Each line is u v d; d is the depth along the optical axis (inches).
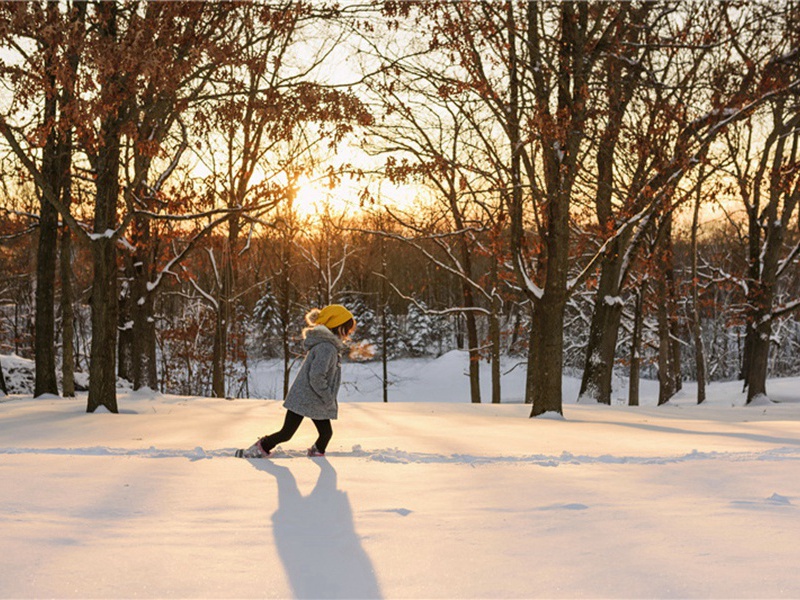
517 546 153.9
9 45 491.5
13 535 154.7
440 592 125.8
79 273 1716.3
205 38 561.6
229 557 145.9
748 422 626.8
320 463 276.8
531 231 1053.8
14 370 1088.2
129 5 593.6
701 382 1273.4
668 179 784.3
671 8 830.5
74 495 203.0
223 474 246.1
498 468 266.8
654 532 163.5
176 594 123.3
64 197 844.6
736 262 1637.6
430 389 2336.4
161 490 214.8
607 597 121.3
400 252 2349.9
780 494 212.7
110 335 644.1
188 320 1675.7
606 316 951.6
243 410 697.6
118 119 622.2
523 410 802.2
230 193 981.2
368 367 2559.1
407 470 260.7
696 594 121.5
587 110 721.6
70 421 529.7
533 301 704.4
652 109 820.0
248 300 2407.7
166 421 527.5
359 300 2615.7
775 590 122.6
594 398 948.6
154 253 1067.3
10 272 1796.3
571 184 690.2
